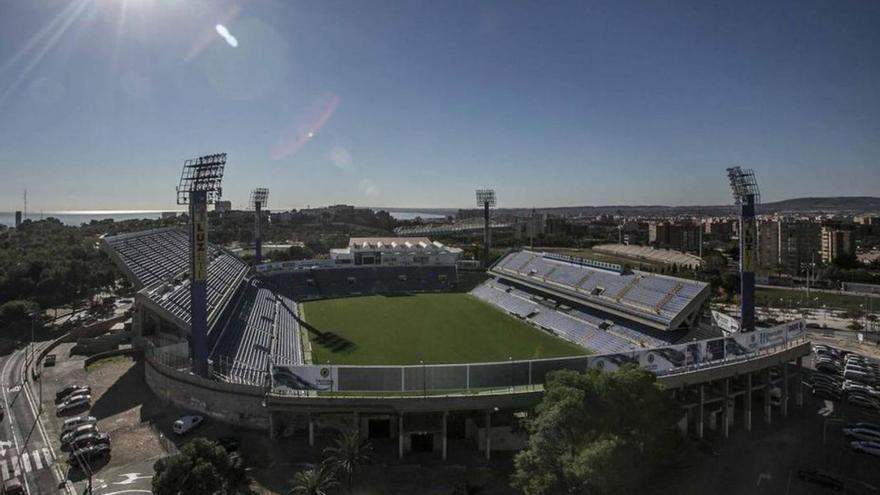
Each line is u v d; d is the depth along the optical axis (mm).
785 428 73562
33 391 81188
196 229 71688
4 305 117500
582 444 46125
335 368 61406
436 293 171375
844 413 79125
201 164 72125
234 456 46938
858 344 121688
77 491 52906
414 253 186625
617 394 49625
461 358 96562
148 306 82688
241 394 66125
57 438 64812
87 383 84062
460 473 57594
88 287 149250
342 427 64750
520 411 64375
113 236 101500
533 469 48375
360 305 150625
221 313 99750
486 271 176875
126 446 61938
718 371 69188
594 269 125938
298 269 171375
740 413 78938
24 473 56438
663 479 50594
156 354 80125
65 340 111562
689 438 67062
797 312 156875
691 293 95188
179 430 64250
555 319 121500
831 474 60312
